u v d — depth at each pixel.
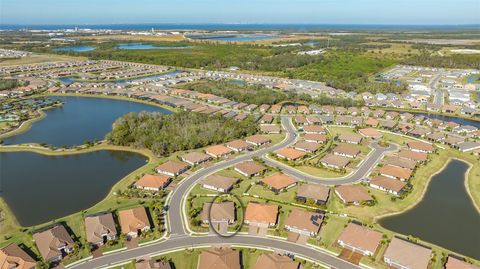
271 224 102.12
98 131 188.50
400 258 87.25
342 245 94.25
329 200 116.62
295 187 124.94
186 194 119.44
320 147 160.50
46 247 89.25
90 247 91.62
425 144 161.12
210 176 128.50
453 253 92.19
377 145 165.00
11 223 104.12
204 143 161.62
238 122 185.38
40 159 152.38
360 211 110.81
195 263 87.69
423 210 113.56
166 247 93.12
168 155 152.50
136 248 92.56
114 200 116.00
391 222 106.56
